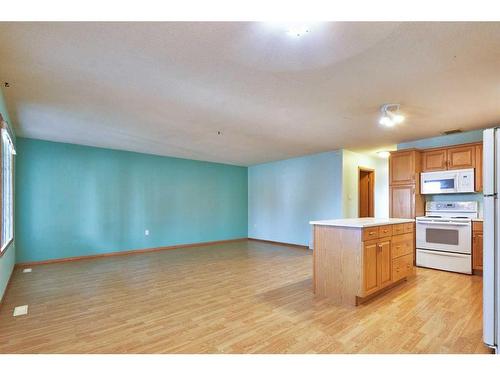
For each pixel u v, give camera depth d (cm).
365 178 677
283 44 191
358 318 254
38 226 480
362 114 343
